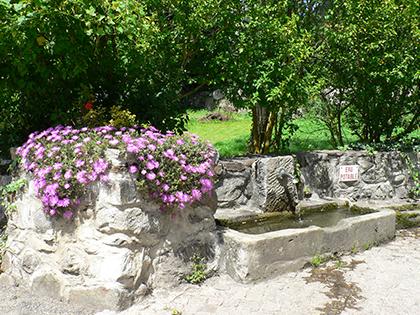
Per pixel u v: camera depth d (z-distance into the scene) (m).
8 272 3.36
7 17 3.06
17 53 3.43
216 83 4.93
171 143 3.17
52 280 3.01
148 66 4.16
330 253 3.75
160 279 3.08
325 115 6.77
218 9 4.47
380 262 3.70
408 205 5.55
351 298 3.02
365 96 6.04
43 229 3.04
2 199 3.86
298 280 3.32
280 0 5.28
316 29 5.85
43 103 3.86
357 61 5.68
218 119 11.55
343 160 5.56
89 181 2.85
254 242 3.23
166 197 3.00
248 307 2.89
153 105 4.06
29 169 3.05
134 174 2.87
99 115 3.56
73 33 3.45
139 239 2.90
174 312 2.78
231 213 4.33
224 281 3.29
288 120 6.49
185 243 3.23
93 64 3.85
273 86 4.98
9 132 4.00
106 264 2.80
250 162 4.61
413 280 3.32
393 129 6.83
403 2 5.61
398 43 5.69
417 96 6.03
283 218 4.52
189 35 4.57
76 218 2.92
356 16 5.49
